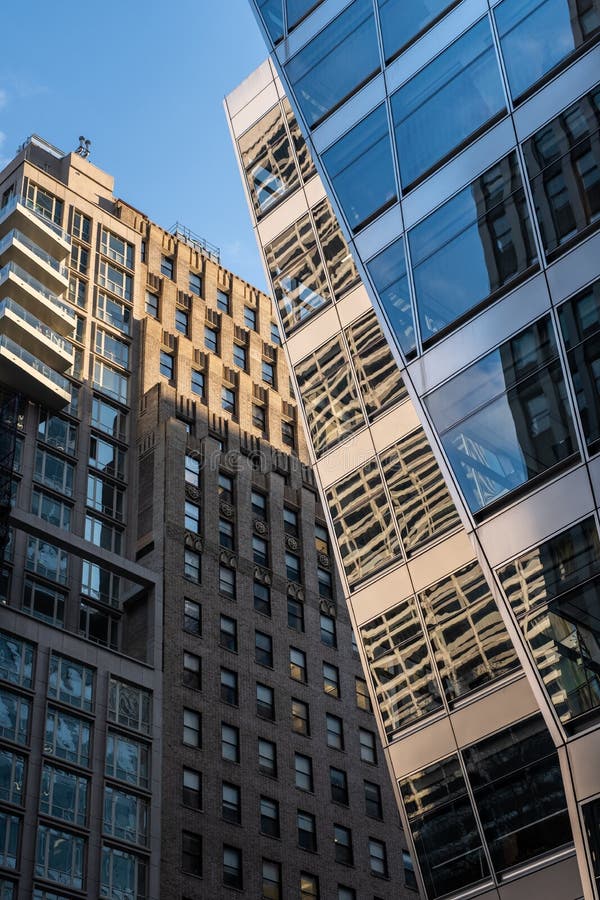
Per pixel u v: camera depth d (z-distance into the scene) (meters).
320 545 86.94
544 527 28.48
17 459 73.31
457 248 32.97
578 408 28.45
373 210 36.09
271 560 82.12
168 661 70.31
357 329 38.31
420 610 33.22
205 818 66.31
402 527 34.56
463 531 32.75
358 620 34.84
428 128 35.06
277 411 94.06
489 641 31.09
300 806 71.94
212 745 69.44
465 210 33.16
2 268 80.44
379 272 35.09
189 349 90.75
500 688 30.45
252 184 45.00
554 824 28.19
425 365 32.69
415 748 32.03
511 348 30.58
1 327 77.12
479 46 34.34
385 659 33.75
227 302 99.19
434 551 33.38
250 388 93.44
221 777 68.62
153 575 72.88
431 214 34.12
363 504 36.00
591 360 28.52
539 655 27.89
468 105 34.09
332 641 82.12
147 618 71.19
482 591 31.70
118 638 71.31
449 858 30.31
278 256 42.50
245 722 72.25
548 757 28.77
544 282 30.30
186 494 79.62
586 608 27.06
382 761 79.06
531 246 30.95
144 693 67.19
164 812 64.31
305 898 68.44
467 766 30.61
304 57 40.50
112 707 64.81
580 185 30.23
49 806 58.69
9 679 61.00
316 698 77.88
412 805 31.59
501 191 32.28
